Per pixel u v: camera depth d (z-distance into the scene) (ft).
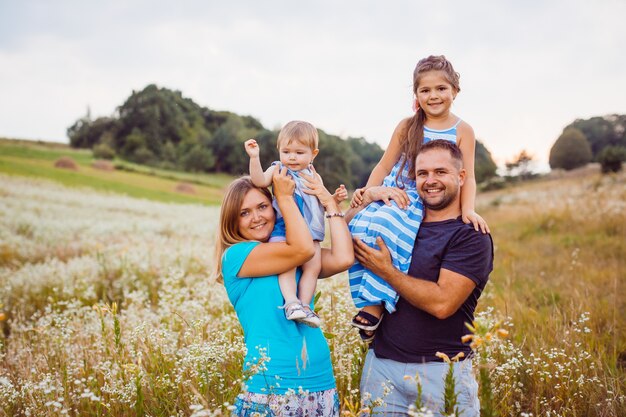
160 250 34.73
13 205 79.87
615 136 360.69
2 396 10.50
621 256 30.45
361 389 10.57
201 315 15.47
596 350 14.11
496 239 43.34
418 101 11.62
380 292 9.79
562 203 58.29
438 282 9.49
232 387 9.82
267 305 9.39
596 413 10.97
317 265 10.11
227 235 10.09
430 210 10.28
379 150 333.83
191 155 299.79
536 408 10.67
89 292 22.02
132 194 143.33
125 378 10.96
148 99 357.00
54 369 12.70
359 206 11.09
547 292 21.85
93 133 356.38
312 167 11.02
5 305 23.13
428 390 9.53
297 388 9.00
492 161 249.14
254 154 10.03
